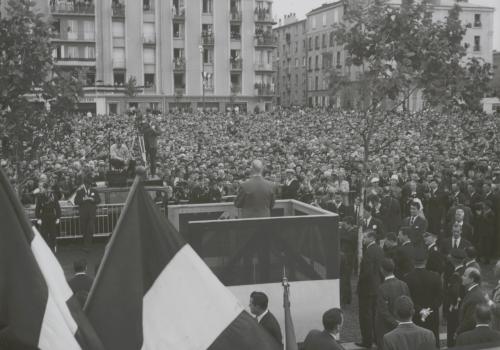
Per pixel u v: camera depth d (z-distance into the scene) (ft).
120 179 59.00
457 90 39.91
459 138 116.37
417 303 26.78
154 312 12.91
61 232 55.52
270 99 258.98
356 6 41.04
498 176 57.77
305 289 27.50
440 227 52.60
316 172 65.98
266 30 257.14
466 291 25.26
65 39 226.58
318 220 27.50
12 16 39.29
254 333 13.17
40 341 11.18
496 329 22.18
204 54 247.50
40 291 11.35
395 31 40.63
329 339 19.34
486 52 241.55
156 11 238.07
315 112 215.10
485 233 47.83
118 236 12.96
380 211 45.60
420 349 19.65
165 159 89.61
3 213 11.54
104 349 11.87
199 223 26.08
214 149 103.86
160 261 13.20
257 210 27.32
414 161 75.00
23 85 39.14
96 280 12.73
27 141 41.24
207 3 246.47
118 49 234.38
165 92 241.76
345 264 37.29
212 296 13.20
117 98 228.22
